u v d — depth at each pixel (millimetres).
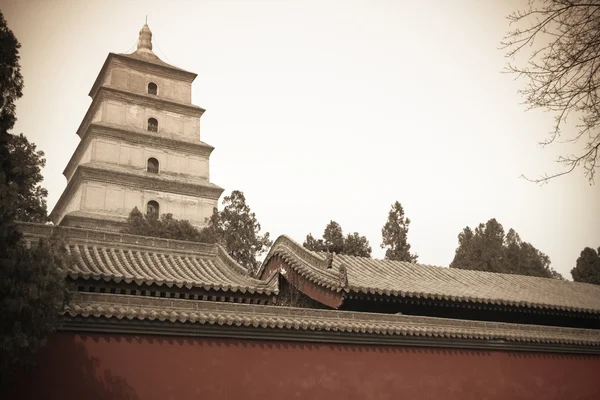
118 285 15172
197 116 54906
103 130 48312
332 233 40750
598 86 12227
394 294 18062
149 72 54281
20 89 12492
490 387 19094
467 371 18859
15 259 11062
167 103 53062
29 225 16406
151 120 52562
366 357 17141
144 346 14133
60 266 11992
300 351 16156
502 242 51656
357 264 22047
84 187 45906
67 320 13297
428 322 18672
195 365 14578
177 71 55375
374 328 17188
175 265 17828
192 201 50656
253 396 15023
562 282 27734
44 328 11367
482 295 20719
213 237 37031
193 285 15969
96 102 51594
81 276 14586
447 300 19172
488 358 19500
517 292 23188
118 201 46969
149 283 15406
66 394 12930
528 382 20031
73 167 53125
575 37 12148
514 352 20203
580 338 21641
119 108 50844
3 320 10898
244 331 15391
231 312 15539
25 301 10781
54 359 13016
